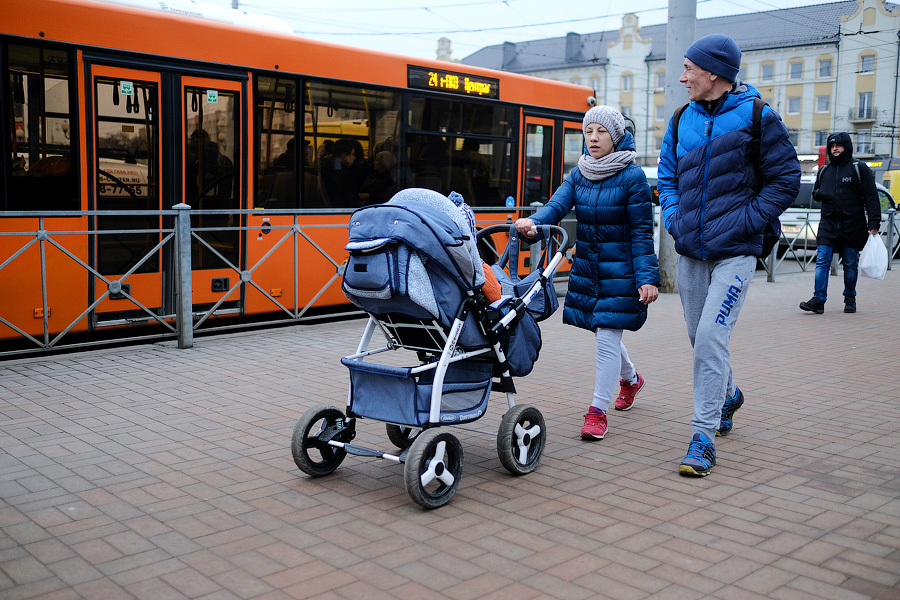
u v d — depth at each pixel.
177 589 3.05
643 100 82.25
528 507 3.94
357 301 4.22
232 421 5.36
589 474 4.43
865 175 10.22
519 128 11.88
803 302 10.88
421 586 3.09
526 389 6.43
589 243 5.06
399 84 10.20
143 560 3.30
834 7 75.19
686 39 11.24
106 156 7.74
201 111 8.40
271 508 3.90
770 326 9.52
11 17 7.09
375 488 4.21
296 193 9.27
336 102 9.57
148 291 8.09
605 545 3.48
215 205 8.56
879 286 13.93
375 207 4.02
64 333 7.21
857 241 10.40
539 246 11.84
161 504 3.92
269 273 9.05
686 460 4.40
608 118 4.96
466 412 4.23
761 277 15.45
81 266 7.55
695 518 3.79
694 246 4.57
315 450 4.91
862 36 71.81
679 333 9.03
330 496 4.07
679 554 3.39
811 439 5.07
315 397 6.01
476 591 3.05
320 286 9.55
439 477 3.93
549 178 12.53
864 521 3.76
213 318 9.50
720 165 4.47
